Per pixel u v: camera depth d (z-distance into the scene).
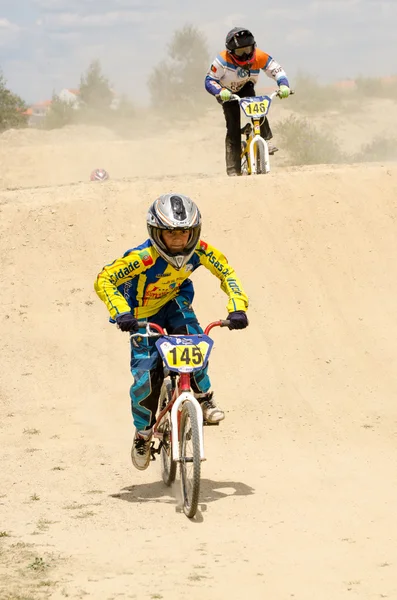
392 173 31.61
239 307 14.83
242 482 16.73
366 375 22.97
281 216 29.14
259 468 17.70
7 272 26.98
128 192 30.44
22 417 21.08
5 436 19.94
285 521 14.26
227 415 21.09
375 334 24.66
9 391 22.28
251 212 29.20
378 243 28.36
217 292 26.39
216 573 11.73
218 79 31.91
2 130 93.12
